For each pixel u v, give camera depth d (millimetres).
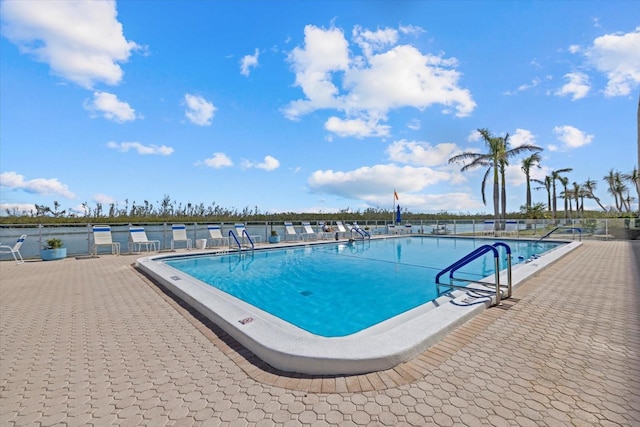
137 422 1766
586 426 1654
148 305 4355
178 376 2318
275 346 2516
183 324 3541
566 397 1929
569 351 2588
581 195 35469
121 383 2225
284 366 2400
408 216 34500
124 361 2594
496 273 3994
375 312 4770
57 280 6176
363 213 35219
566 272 6082
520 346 2701
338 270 8156
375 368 2303
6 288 5477
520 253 10766
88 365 2527
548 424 1678
